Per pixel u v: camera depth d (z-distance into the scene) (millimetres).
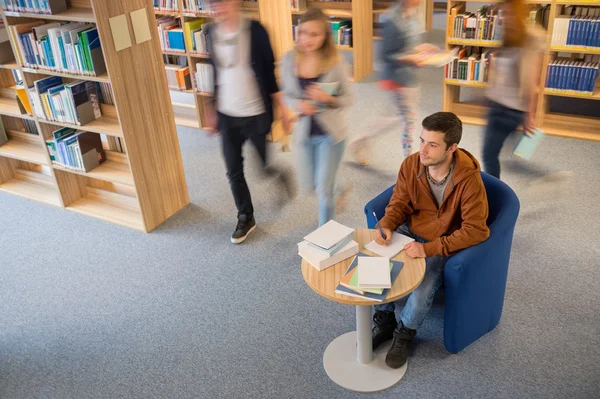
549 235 3922
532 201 4293
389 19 4266
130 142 4000
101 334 3402
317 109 3484
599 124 5148
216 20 3596
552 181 4504
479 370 2955
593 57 5070
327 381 2963
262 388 2957
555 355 3010
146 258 4059
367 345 2953
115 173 4344
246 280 3760
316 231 2840
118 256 4105
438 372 2961
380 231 2926
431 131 2709
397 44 4289
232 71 3664
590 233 3910
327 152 3637
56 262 4090
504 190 3037
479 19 5227
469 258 2725
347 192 4559
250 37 3605
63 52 3906
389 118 4879
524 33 3486
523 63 3562
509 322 3246
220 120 3844
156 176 4297
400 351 2973
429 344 3135
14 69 4469
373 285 2549
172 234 4305
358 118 5816
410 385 2904
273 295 3609
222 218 4461
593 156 4859
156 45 4039
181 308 3562
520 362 2984
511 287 3502
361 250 2871
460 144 5254
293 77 3469
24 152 4801
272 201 4582
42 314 3604
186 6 5500
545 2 4805
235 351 3205
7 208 4812
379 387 2883
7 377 3148
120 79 3812
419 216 3066
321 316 3406
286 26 5367
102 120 4250
